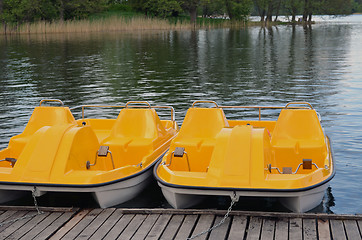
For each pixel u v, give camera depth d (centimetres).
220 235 512
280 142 711
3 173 602
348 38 3966
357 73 1891
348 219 540
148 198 662
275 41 3709
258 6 6912
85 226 545
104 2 6225
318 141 709
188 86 1639
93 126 858
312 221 539
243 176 561
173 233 521
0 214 586
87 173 598
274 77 1828
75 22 5325
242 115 1183
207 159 691
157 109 1273
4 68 2219
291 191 550
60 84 1736
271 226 529
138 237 513
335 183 718
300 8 6925
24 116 1213
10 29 4884
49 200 661
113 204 624
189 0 6297
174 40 3888
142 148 725
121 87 1642
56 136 621
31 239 514
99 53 2881
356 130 1011
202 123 730
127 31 5150
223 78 1817
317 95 1434
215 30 5359
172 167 696
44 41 3828
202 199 648
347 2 7000
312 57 2533
